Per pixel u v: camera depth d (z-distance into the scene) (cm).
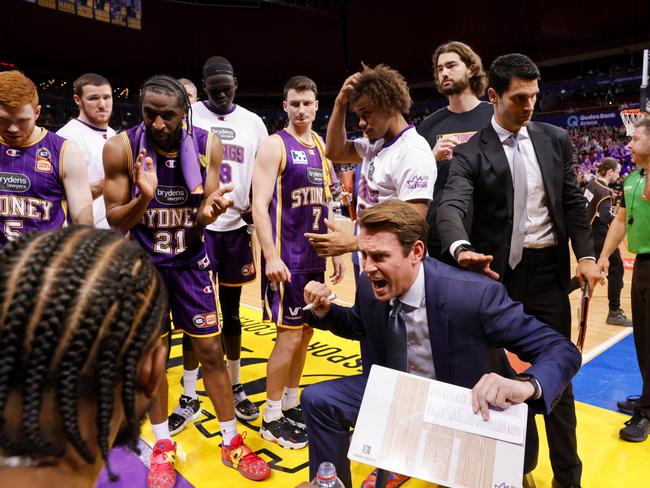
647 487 239
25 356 49
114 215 221
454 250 192
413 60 2123
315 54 2223
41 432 50
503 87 210
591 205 513
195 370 304
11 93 210
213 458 262
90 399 52
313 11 1969
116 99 2025
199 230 246
